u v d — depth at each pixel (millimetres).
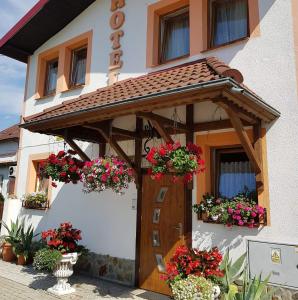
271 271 4852
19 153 10102
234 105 4305
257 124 5273
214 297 4402
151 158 4848
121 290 6191
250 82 5676
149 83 5520
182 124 5797
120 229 6922
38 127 6457
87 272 7297
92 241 7395
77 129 6773
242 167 5723
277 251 4855
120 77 7773
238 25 6398
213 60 5301
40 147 9445
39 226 8906
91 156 7891
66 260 5969
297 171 4941
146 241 6430
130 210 6824
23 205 9430
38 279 6902
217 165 6004
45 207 8734
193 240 5719
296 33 5348
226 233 5367
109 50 8164
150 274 6262
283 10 5547
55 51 9664
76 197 8016
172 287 4504
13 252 8508
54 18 9172
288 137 5105
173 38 7406
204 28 6574
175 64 6824
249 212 5031
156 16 7488
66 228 6520
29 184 9523
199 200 5762
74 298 5723
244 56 5832
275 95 5367
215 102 4066
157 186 6461
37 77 10070
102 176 5633
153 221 6391
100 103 5289
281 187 5023
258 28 5754
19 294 5902
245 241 5152
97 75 8320
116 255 6871
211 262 4734
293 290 4660
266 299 4418
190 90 4082
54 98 9367
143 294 5977
